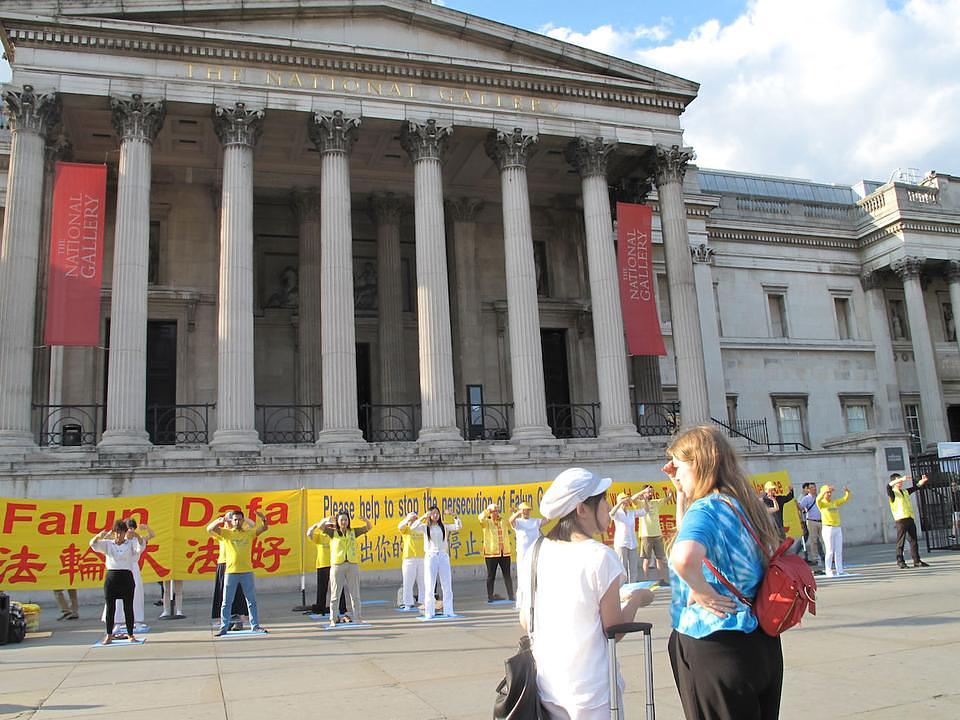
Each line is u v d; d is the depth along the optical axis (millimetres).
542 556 5215
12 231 26766
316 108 30656
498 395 39156
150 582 22641
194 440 33812
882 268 54188
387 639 15320
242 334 28188
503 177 33031
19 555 21438
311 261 36875
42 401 29328
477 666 12148
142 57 29219
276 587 25281
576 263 41844
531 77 33562
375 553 24656
